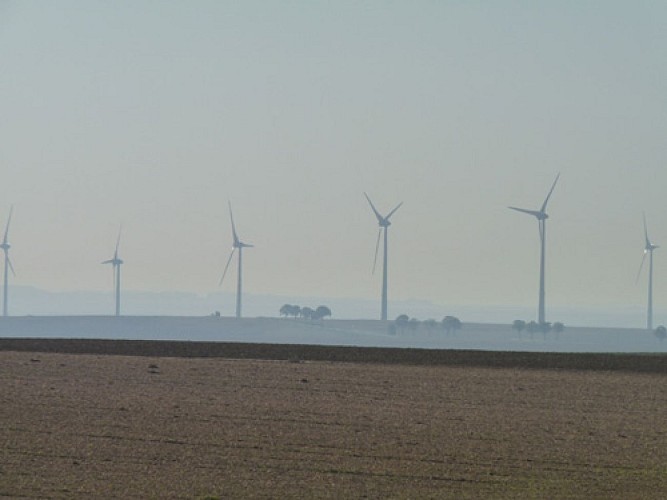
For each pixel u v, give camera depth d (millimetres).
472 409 74188
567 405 77688
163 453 54812
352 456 55312
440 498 46625
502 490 48531
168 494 45750
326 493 46844
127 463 52156
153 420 65250
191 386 82250
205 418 66438
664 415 74000
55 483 47500
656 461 56188
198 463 52531
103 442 57438
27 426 62094
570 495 47812
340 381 87875
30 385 80500
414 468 52750
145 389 79750
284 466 52344
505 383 89812
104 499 44719
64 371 89875
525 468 53500
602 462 55594
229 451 55750
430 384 87625
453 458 55562
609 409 76312
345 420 67250
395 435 62094
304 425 64750
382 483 49219
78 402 72188
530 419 70250
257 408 71438
